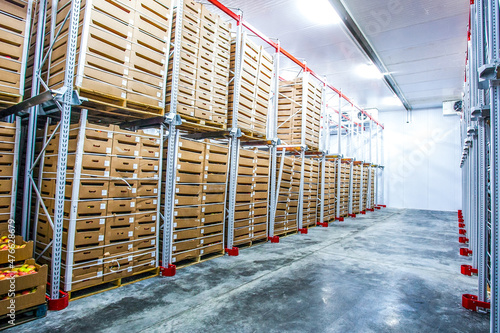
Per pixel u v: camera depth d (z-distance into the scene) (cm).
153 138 471
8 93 370
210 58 577
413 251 698
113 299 379
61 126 359
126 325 312
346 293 424
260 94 729
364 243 778
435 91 1537
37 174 433
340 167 1245
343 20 862
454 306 390
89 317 327
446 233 955
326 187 1148
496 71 277
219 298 391
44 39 432
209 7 841
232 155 635
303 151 912
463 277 511
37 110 438
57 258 351
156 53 466
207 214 582
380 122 1964
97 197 395
